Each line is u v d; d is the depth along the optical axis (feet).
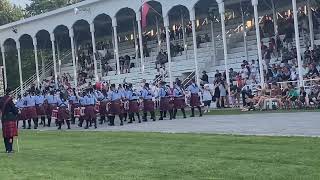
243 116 70.23
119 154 40.42
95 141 52.49
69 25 122.42
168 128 62.34
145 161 35.73
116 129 68.28
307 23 103.35
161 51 121.49
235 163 32.65
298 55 81.35
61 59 153.38
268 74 88.79
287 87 79.30
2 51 140.97
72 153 42.98
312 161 31.63
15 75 179.01
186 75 109.60
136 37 130.41
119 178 29.68
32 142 55.88
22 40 145.07
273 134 47.06
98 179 29.73
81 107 76.89
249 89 84.02
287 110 74.49
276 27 104.47
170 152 39.73
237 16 120.16
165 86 80.43
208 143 43.80
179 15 120.67
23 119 85.92
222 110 86.22
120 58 128.36
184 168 31.91
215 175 29.17
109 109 77.41
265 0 107.55
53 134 66.23
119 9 111.65
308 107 75.00
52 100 86.22
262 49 101.30
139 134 56.65
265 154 35.47
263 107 79.25
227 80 91.56
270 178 27.40
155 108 89.10
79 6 118.52
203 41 122.72
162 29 133.90
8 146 47.11
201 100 84.23
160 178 29.12
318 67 86.22
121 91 77.56
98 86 100.99
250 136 46.39
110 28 138.00
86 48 152.35
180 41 127.95
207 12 115.85
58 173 32.76
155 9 115.85
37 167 36.09
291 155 34.30
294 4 83.10
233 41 115.14
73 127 80.07
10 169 35.94
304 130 48.42
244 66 94.68
